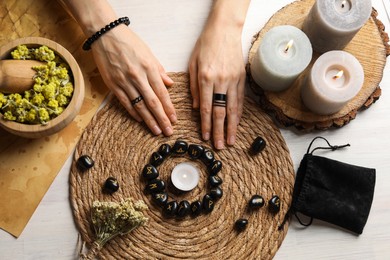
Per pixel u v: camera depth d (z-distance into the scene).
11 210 0.70
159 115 0.71
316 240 0.72
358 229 0.71
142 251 0.69
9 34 0.74
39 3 0.75
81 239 0.70
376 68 0.75
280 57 0.68
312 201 0.70
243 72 0.72
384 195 0.74
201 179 0.72
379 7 0.81
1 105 0.65
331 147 0.75
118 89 0.71
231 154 0.73
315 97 0.69
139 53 0.70
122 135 0.72
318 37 0.72
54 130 0.66
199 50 0.73
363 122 0.77
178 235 0.70
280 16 0.76
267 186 0.72
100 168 0.71
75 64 0.67
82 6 0.70
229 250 0.70
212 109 0.72
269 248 0.70
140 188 0.71
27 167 0.71
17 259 0.69
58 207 0.71
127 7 0.78
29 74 0.65
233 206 0.71
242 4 0.74
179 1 0.79
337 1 0.70
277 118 0.74
